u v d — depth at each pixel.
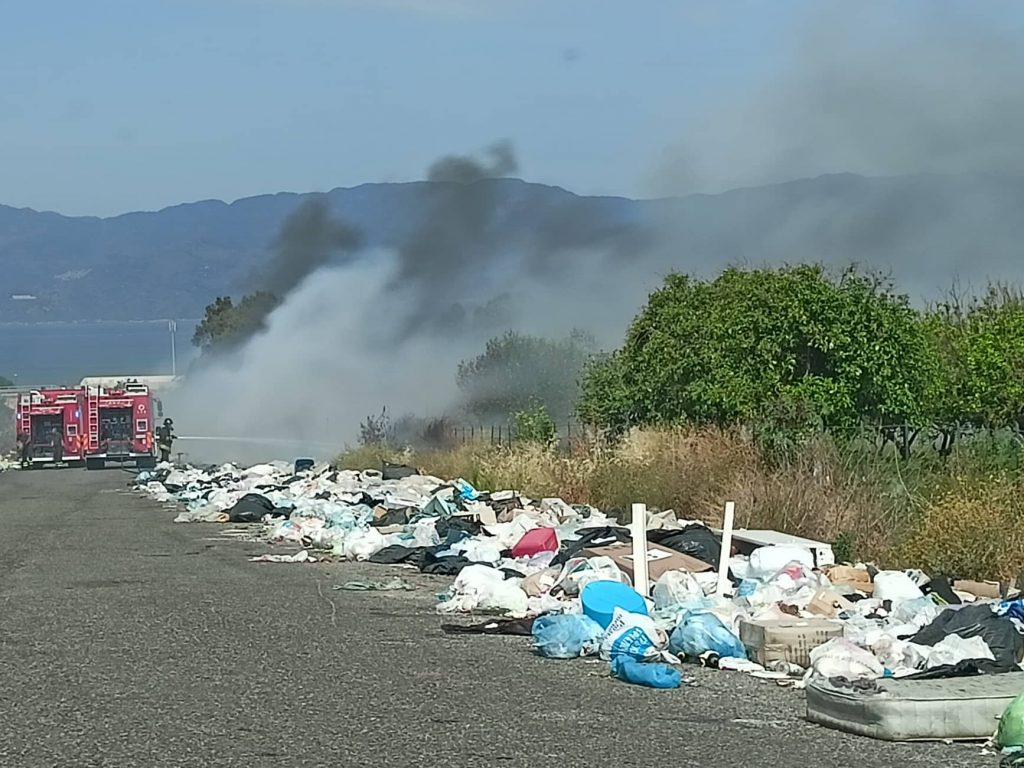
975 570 14.99
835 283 24.33
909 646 10.16
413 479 29.50
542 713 9.31
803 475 19.19
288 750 8.37
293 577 16.86
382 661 11.18
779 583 13.09
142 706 9.58
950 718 8.52
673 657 10.89
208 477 36.72
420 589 15.64
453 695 9.88
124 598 14.99
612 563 14.31
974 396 23.23
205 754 8.28
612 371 30.53
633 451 23.52
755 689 10.06
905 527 17.20
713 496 20.03
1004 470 17.97
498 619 13.12
